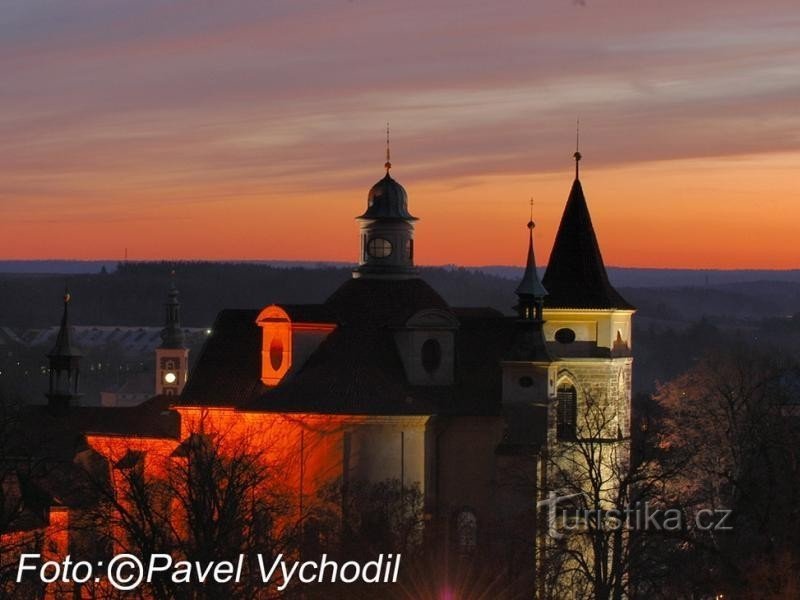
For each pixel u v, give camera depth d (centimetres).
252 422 19000
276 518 17012
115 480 19600
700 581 15338
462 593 16525
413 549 17012
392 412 18725
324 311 19775
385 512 17862
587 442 18775
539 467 19112
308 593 16212
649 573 16612
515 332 19600
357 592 16338
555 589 17125
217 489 15712
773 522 15525
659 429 19962
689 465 19488
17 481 19012
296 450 18825
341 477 18712
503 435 19312
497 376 19612
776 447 16312
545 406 19362
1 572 15800
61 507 18625
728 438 19525
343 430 18750
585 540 17538
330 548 16838
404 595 16438
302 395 18938
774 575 14550
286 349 19475
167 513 16275
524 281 19600
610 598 16850
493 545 17550
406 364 19475
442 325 19588
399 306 19912
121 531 16738
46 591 16038
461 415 19338
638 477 17112
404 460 18838
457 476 19375
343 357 19338
